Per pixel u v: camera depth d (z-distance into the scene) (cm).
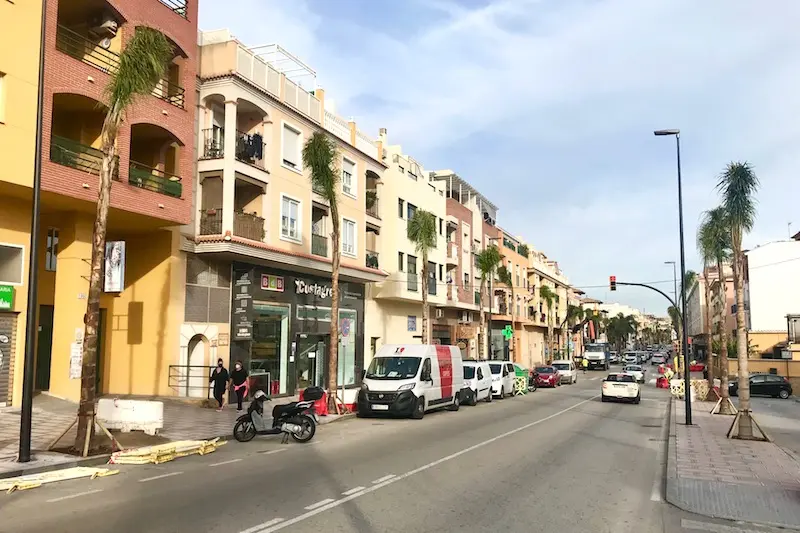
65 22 1944
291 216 2645
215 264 2333
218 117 2409
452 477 1016
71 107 1823
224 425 1638
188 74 2142
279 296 2638
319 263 2744
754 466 1178
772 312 5800
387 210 3653
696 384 3450
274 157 2530
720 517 788
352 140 3212
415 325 4131
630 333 15525
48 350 1938
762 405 3167
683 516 799
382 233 3569
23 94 1543
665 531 723
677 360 4841
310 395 1574
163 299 2142
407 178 3909
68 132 1888
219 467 1085
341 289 3162
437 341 4516
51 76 1614
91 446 1158
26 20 1561
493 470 1094
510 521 743
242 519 716
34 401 1681
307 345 2892
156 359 2130
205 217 2280
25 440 1044
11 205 1655
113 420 1386
